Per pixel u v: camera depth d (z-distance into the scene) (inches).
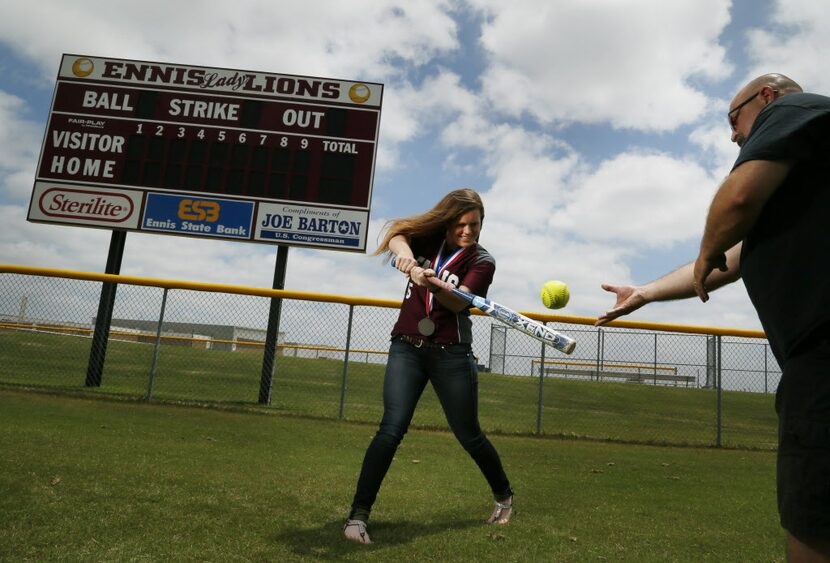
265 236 363.6
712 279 62.5
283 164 371.2
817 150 43.1
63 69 377.4
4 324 538.6
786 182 44.4
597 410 411.2
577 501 132.0
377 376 527.2
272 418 250.1
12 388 279.3
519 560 86.6
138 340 644.7
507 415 349.4
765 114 46.4
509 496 108.7
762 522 119.5
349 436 213.3
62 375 380.8
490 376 586.2
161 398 290.2
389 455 94.9
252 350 673.0
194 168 369.7
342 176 370.3
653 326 280.1
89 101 374.6
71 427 183.9
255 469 141.0
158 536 85.7
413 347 101.0
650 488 152.8
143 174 367.6
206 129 374.6
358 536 90.7
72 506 97.3
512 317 93.0
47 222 359.9
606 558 90.7
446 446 205.8
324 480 133.4
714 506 133.6
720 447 257.8
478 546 91.9
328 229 364.2
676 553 95.3
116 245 359.9
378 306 284.8
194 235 362.6
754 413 437.7
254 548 83.9
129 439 170.6
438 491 132.9
